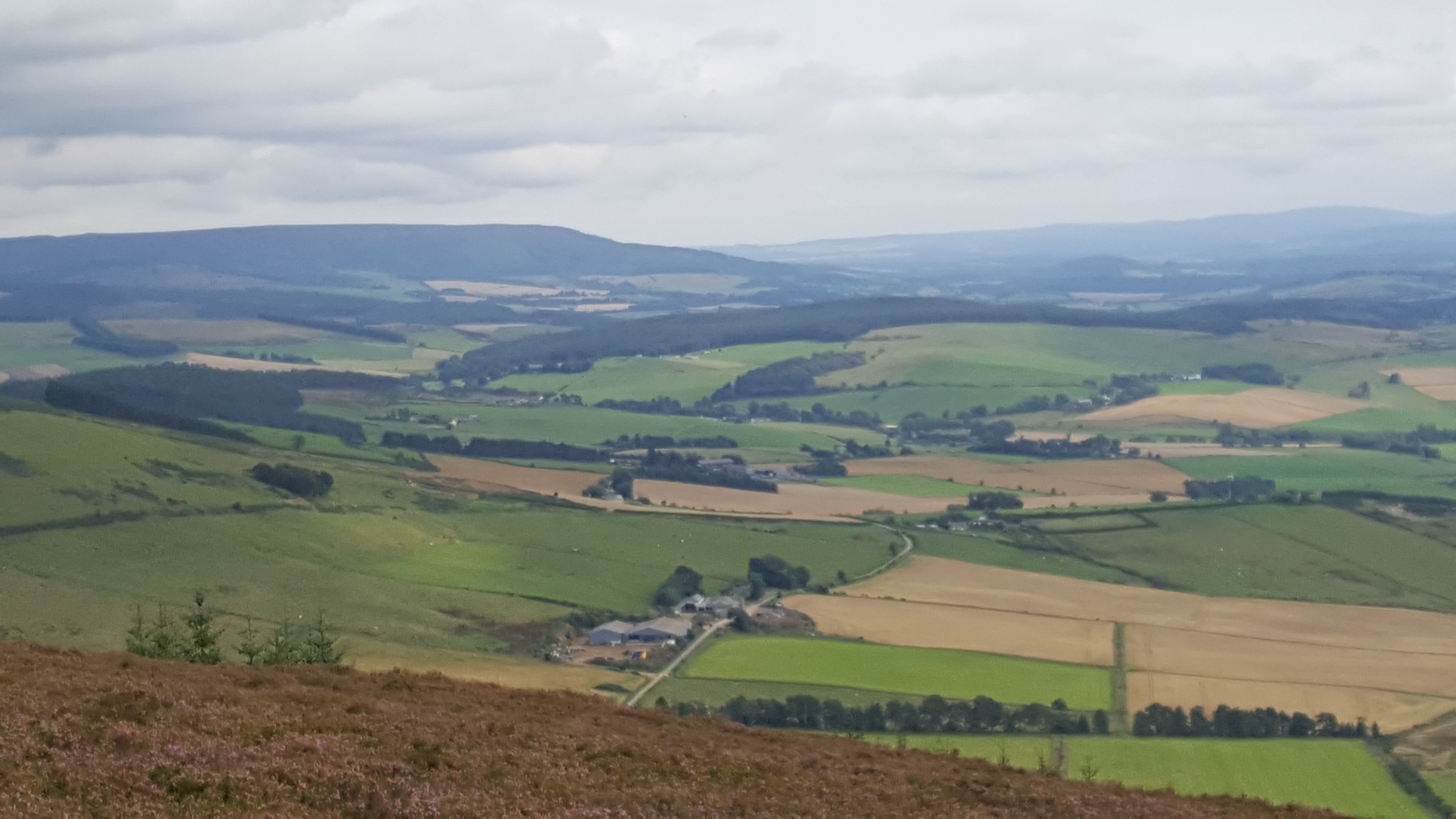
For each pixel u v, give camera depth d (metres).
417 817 27.81
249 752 30.28
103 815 25.28
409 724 35.56
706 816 30.77
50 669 36.88
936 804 35.31
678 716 46.28
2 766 27.05
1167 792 43.16
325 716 35.00
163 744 29.89
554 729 38.31
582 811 29.48
